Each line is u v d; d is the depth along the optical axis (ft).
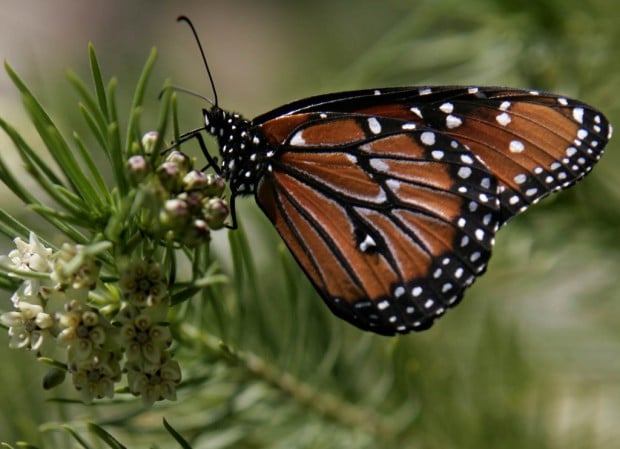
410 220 1.80
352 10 2.08
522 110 1.81
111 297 1.71
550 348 1.90
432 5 1.89
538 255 1.87
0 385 1.78
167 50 2.00
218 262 1.76
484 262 1.80
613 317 1.90
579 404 1.86
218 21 2.67
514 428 1.84
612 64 1.89
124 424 1.74
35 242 1.69
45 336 1.69
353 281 1.80
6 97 1.86
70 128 1.87
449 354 1.86
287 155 1.81
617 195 1.88
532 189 1.81
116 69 1.96
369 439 1.81
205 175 1.71
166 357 1.70
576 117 1.80
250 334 1.78
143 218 1.69
